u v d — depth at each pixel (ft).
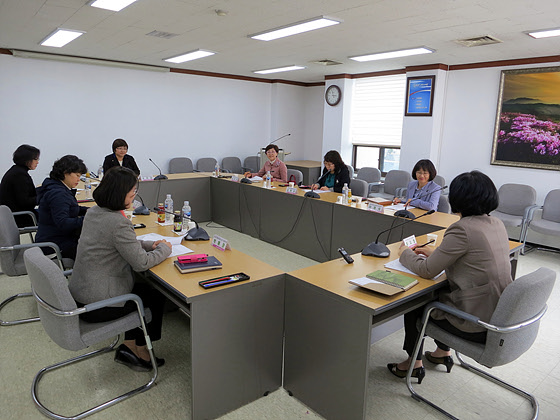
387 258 7.46
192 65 20.92
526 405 6.66
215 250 7.72
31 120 18.39
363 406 5.53
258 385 6.63
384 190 19.22
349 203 12.63
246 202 16.31
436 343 7.66
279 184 16.40
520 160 16.72
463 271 5.96
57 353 7.85
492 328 5.42
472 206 5.94
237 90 24.84
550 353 8.27
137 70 20.98
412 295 5.76
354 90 23.39
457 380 7.30
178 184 17.33
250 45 15.11
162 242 7.34
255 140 26.35
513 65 16.56
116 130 20.83
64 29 13.06
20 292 10.53
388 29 12.10
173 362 7.63
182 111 22.89
